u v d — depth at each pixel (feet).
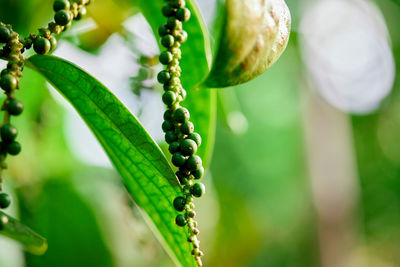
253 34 1.09
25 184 1.76
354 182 4.15
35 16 1.60
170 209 1.19
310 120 3.83
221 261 2.77
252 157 3.59
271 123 3.63
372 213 8.00
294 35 3.42
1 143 1.06
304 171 3.82
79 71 1.17
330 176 3.91
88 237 1.76
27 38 1.16
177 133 1.16
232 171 3.50
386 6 3.51
